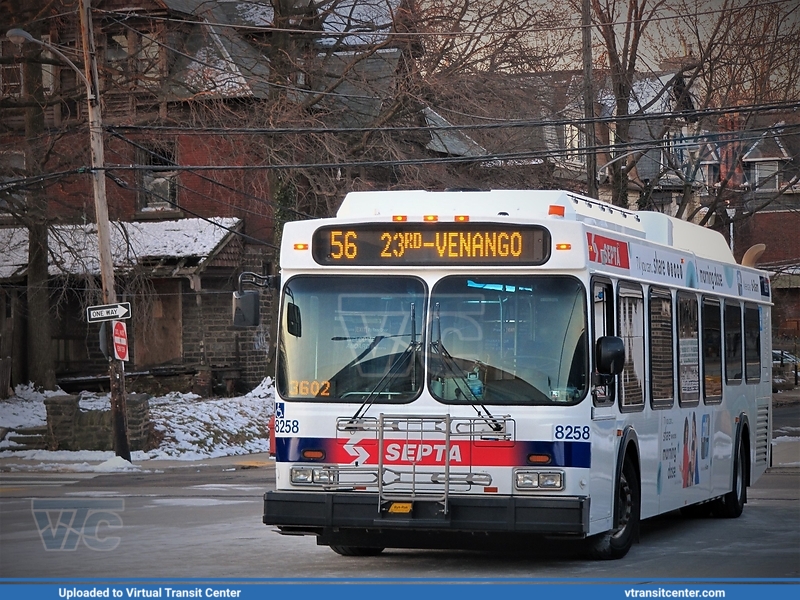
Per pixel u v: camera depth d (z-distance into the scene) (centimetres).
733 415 2184
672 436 1802
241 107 4831
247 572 1473
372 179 4691
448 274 1460
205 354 5084
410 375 1440
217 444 4144
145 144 5088
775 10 5403
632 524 1614
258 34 5109
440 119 5109
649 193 5741
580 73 5041
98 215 3688
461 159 3625
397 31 4306
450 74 4362
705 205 6075
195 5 5025
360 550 1648
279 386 1472
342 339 1466
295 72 4597
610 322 1525
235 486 3023
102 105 4569
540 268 1441
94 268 4878
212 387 5159
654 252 1752
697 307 1980
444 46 4319
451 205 1600
